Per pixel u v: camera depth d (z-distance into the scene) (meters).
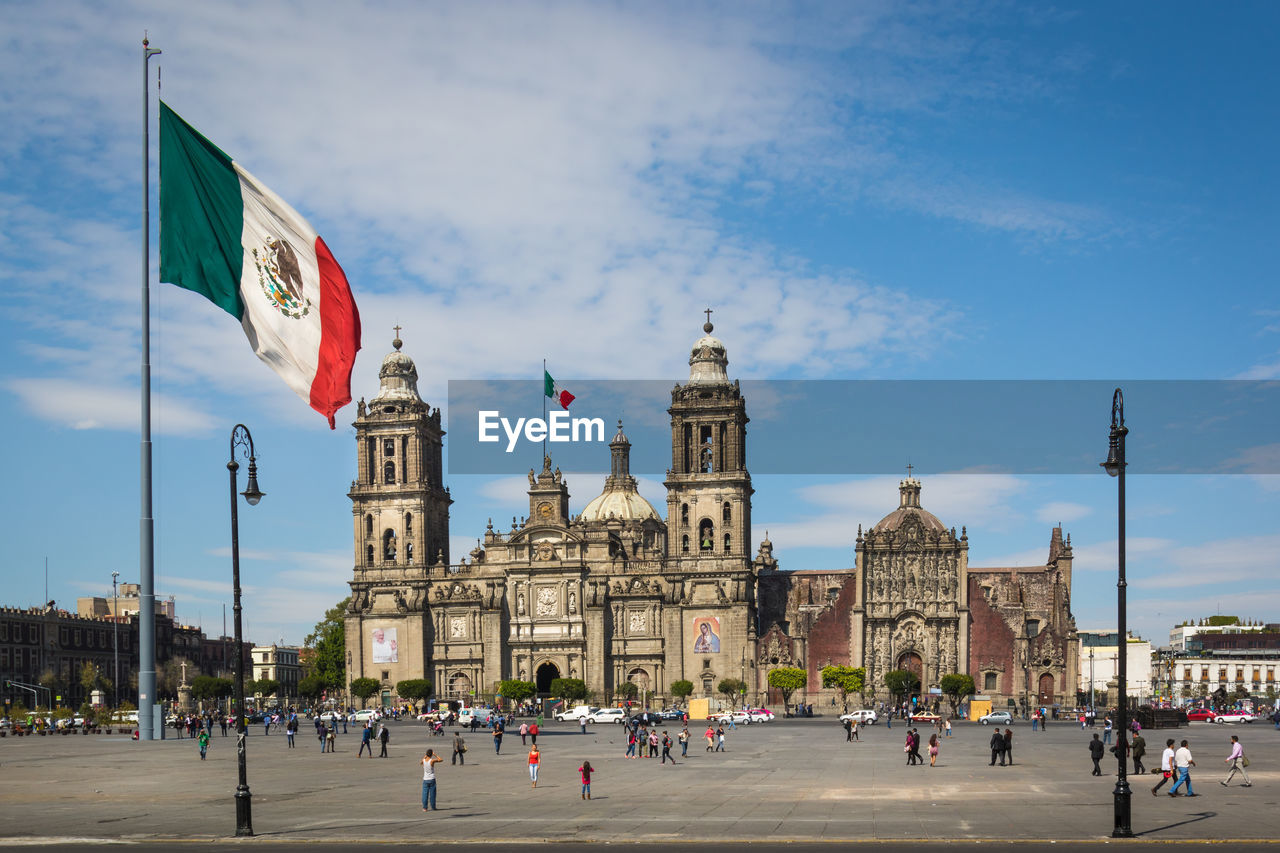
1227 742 121.38
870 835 55.12
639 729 120.56
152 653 88.50
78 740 140.62
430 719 157.00
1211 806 65.31
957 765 94.88
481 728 163.25
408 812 66.19
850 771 90.06
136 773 92.56
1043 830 56.38
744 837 54.84
